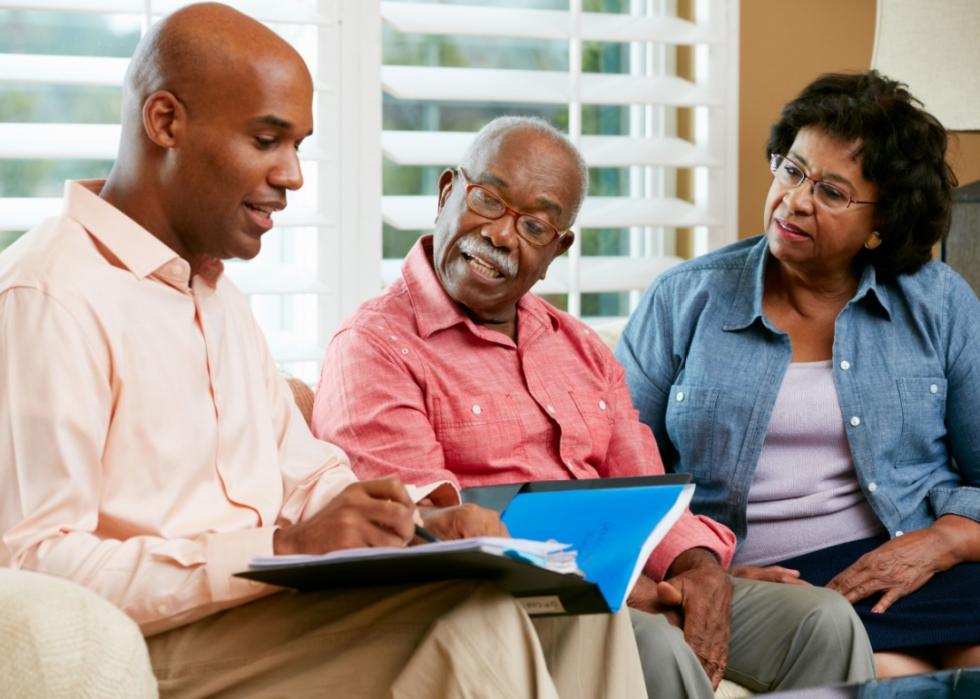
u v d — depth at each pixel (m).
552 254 2.39
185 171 1.84
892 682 1.89
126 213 1.88
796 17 3.83
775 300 2.77
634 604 2.33
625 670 1.88
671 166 3.67
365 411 2.29
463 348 2.39
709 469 2.71
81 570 1.67
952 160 3.85
